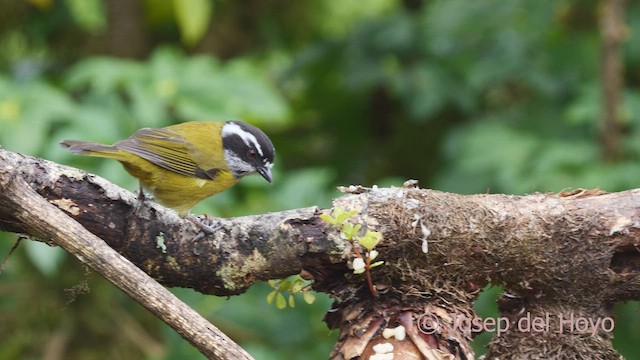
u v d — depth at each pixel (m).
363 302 6.71
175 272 6.76
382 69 13.93
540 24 13.42
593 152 11.81
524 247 6.91
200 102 10.52
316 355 11.97
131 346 12.04
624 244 6.95
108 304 12.09
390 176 15.09
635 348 11.84
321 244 6.66
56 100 9.92
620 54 12.56
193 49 14.21
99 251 5.72
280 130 15.01
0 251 11.12
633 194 7.09
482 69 13.33
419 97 13.44
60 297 11.84
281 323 12.03
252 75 10.97
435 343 6.51
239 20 14.55
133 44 13.33
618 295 7.08
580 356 6.97
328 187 13.41
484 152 12.08
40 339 11.90
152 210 6.66
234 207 11.01
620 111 11.95
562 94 13.27
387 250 6.68
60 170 6.46
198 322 5.64
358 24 14.39
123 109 10.49
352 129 15.41
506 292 7.36
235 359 5.61
